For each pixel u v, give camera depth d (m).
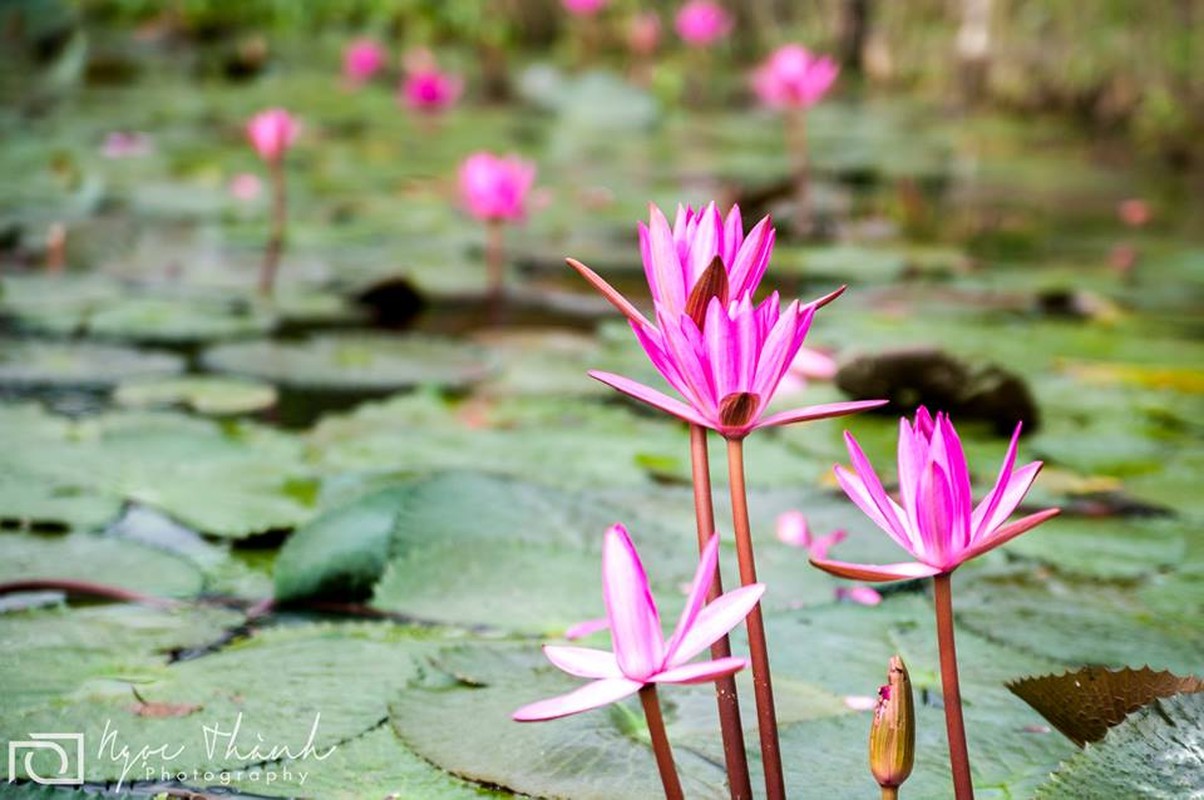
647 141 10.41
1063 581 2.90
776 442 3.68
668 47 15.55
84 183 7.05
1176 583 2.89
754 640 2.37
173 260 5.80
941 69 13.74
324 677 2.67
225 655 2.70
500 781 2.51
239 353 4.39
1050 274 6.05
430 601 2.81
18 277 5.38
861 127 11.48
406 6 15.57
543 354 4.56
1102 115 11.55
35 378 4.00
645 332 2.34
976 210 7.86
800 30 15.01
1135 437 3.78
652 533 2.95
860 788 2.51
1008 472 2.31
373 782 2.52
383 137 10.02
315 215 7.02
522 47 16.20
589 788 2.50
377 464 3.38
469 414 3.86
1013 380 3.75
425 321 5.04
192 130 9.66
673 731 2.58
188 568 2.87
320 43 15.36
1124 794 2.43
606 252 6.29
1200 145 10.24
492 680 2.66
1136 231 7.30
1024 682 2.51
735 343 2.31
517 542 2.89
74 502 3.03
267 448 3.48
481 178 5.29
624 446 3.60
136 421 3.63
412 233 6.69
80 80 11.77
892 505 2.33
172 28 14.25
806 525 2.97
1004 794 2.51
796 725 2.60
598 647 2.72
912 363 3.78
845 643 2.75
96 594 2.82
